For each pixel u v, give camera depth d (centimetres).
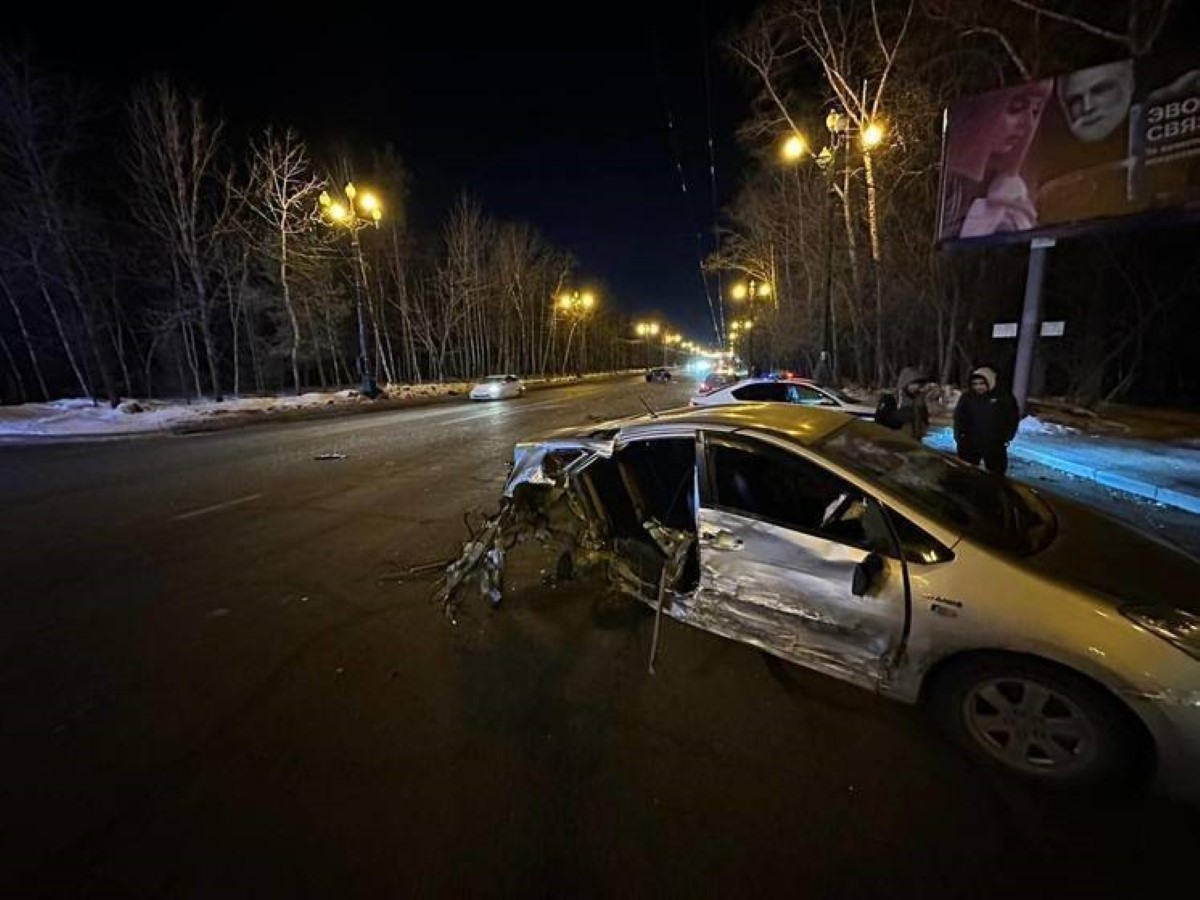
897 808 198
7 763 232
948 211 1012
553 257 5191
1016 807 198
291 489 727
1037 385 1747
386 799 208
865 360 2602
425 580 421
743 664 294
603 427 380
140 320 2562
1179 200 812
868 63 1673
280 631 345
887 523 241
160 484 760
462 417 1639
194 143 1922
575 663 300
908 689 232
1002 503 270
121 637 339
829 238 1703
